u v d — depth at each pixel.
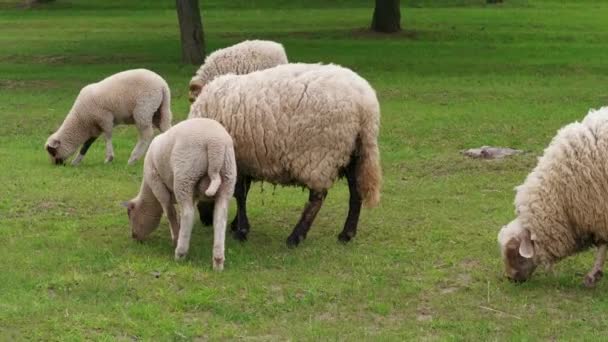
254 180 8.30
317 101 7.97
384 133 11.30
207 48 19.19
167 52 18.92
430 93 13.85
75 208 8.95
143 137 9.95
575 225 7.57
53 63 17.66
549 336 7.11
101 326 7.11
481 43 20.25
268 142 8.02
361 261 7.97
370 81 15.07
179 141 7.75
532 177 7.66
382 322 7.25
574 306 7.40
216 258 7.74
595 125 7.52
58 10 29.73
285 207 9.05
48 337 7.00
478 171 9.98
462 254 8.12
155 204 8.13
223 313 7.30
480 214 8.88
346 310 7.37
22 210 8.88
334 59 17.58
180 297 7.40
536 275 7.82
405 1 29.98
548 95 13.55
